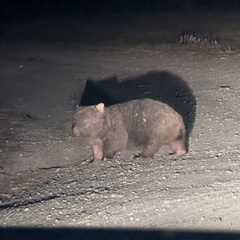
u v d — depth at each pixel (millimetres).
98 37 25141
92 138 10625
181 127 10711
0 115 14531
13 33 26625
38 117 14383
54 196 9789
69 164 11320
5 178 10883
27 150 12188
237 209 8703
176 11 33156
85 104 15125
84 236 8195
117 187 9773
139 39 24234
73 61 20172
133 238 8031
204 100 14594
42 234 8383
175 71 17906
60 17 31375
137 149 10969
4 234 8484
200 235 8016
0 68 19531
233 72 17422
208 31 25656
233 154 10852
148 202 9102
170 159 10805
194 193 9312
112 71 18391
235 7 34125
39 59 20734
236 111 13516
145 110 10641
